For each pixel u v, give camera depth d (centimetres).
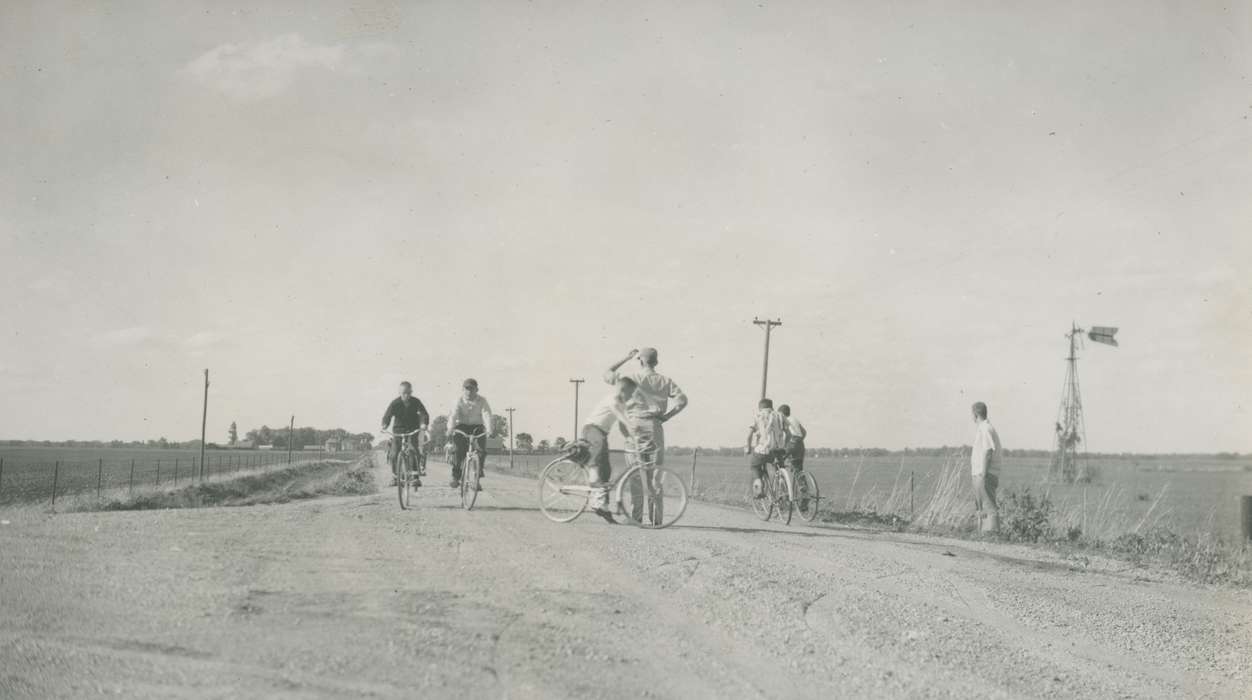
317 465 7625
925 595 809
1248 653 741
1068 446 4166
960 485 1638
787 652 601
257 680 479
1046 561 1128
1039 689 595
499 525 1093
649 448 1164
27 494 2925
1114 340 2747
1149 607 874
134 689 459
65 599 599
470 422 1370
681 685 521
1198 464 11638
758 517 1573
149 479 4253
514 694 482
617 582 748
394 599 645
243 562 748
